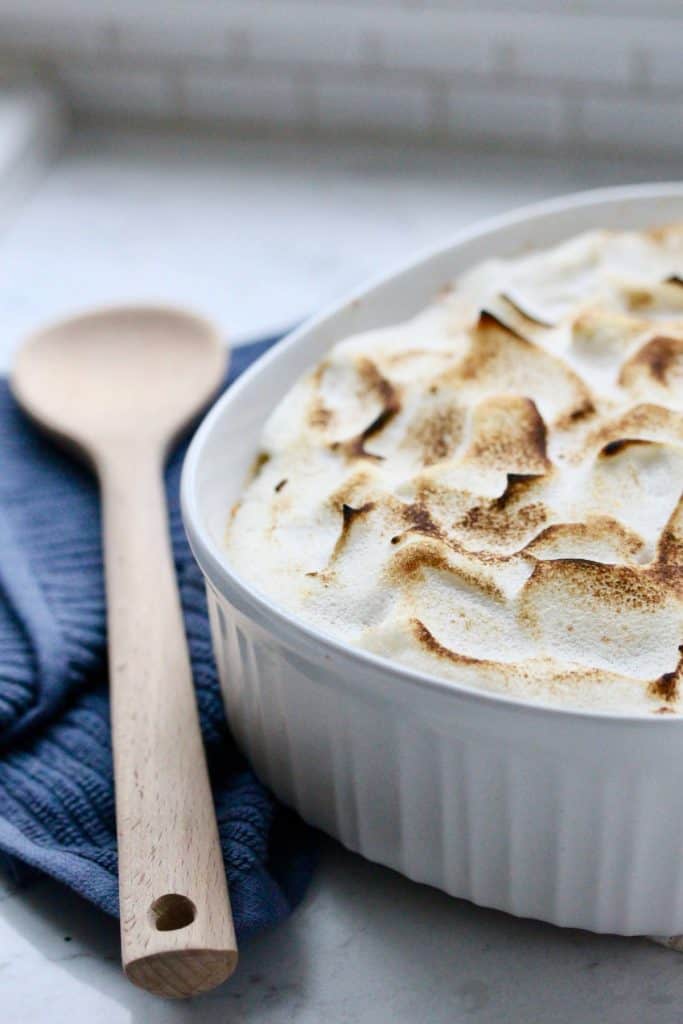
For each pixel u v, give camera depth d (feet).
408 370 1.74
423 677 1.41
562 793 1.43
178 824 1.53
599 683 1.46
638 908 1.48
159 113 2.76
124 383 1.99
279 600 1.55
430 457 1.67
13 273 2.34
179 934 1.45
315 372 1.75
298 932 1.55
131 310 2.04
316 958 1.53
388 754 1.48
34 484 1.93
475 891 1.51
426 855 1.52
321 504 1.62
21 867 1.58
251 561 1.60
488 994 1.50
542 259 1.87
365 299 1.84
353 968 1.53
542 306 1.84
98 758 1.65
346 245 2.37
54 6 2.64
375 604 1.53
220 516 1.65
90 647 1.72
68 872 1.55
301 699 1.50
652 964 1.51
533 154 2.60
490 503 1.60
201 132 2.74
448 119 2.62
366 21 2.54
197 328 2.03
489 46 2.51
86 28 2.66
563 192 2.47
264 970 1.53
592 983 1.50
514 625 1.51
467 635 1.51
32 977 1.53
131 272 2.33
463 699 1.40
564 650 1.50
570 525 1.56
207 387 1.97
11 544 1.83
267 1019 1.49
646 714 1.44
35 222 2.49
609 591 1.51
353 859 1.60
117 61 2.69
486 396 1.70
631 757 1.40
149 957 1.44
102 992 1.52
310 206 2.49
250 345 2.08
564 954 1.52
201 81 2.69
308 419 1.71
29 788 1.63
